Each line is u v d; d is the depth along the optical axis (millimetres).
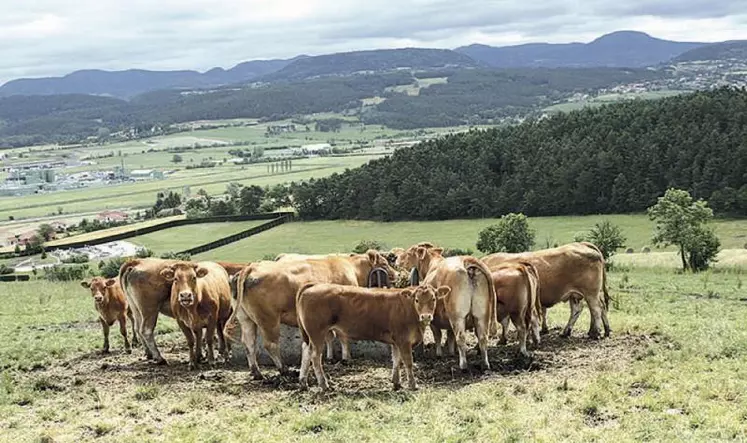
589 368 12812
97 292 15664
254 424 10602
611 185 70188
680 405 10445
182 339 17375
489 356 14383
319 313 12359
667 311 19609
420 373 13375
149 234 77750
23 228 109250
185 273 13828
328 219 80750
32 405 11969
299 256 15711
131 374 13852
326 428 10430
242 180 157875
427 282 14070
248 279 13469
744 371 11805
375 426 10328
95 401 12031
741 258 44781
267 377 13422
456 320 13320
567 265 15258
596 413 10383
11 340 17359
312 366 13273
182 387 12773
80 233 90812
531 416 10289
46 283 35875
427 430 10008
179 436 10133
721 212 63906
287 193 93562
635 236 59688
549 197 70812
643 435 9352
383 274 15805
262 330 13633
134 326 15586
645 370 12125
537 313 14977
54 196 164750
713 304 21188
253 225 78625
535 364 13266
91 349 16438
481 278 13305
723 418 9703
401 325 12156
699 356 12953
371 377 13250
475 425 10102
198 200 111750
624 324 16344
